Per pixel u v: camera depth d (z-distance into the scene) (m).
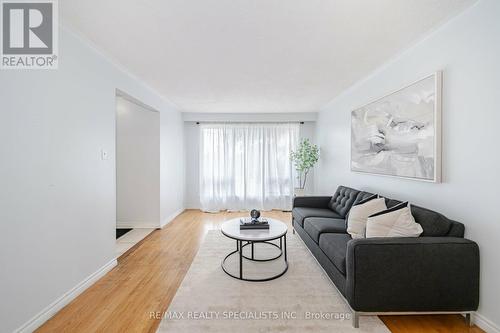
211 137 5.86
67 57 2.10
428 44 2.23
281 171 5.93
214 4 1.76
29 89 1.76
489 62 1.68
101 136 2.60
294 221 3.99
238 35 2.20
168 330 1.74
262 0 1.72
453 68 1.97
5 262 1.58
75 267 2.20
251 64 2.87
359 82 3.55
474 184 1.80
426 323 1.83
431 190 2.22
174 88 3.84
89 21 1.99
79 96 2.26
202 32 2.15
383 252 1.76
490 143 1.68
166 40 2.30
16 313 1.65
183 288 2.31
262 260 2.95
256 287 2.33
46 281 1.88
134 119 4.39
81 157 2.29
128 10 1.83
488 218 1.70
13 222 1.63
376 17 1.93
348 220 2.61
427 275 1.76
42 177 1.86
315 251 2.74
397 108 2.63
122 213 4.45
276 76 3.29
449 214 2.02
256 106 5.16
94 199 2.48
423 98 2.25
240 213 5.62
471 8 1.80
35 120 1.80
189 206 6.00
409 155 2.45
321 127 5.45
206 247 3.42
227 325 1.79
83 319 1.88
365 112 3.31
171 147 4.98
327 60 2.77
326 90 3.99
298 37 2.24
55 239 1.98
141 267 2.79
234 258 3.04
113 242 2.80
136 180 4.41
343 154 4.20
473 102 1.80
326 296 2.19
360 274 1.76
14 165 1.64
